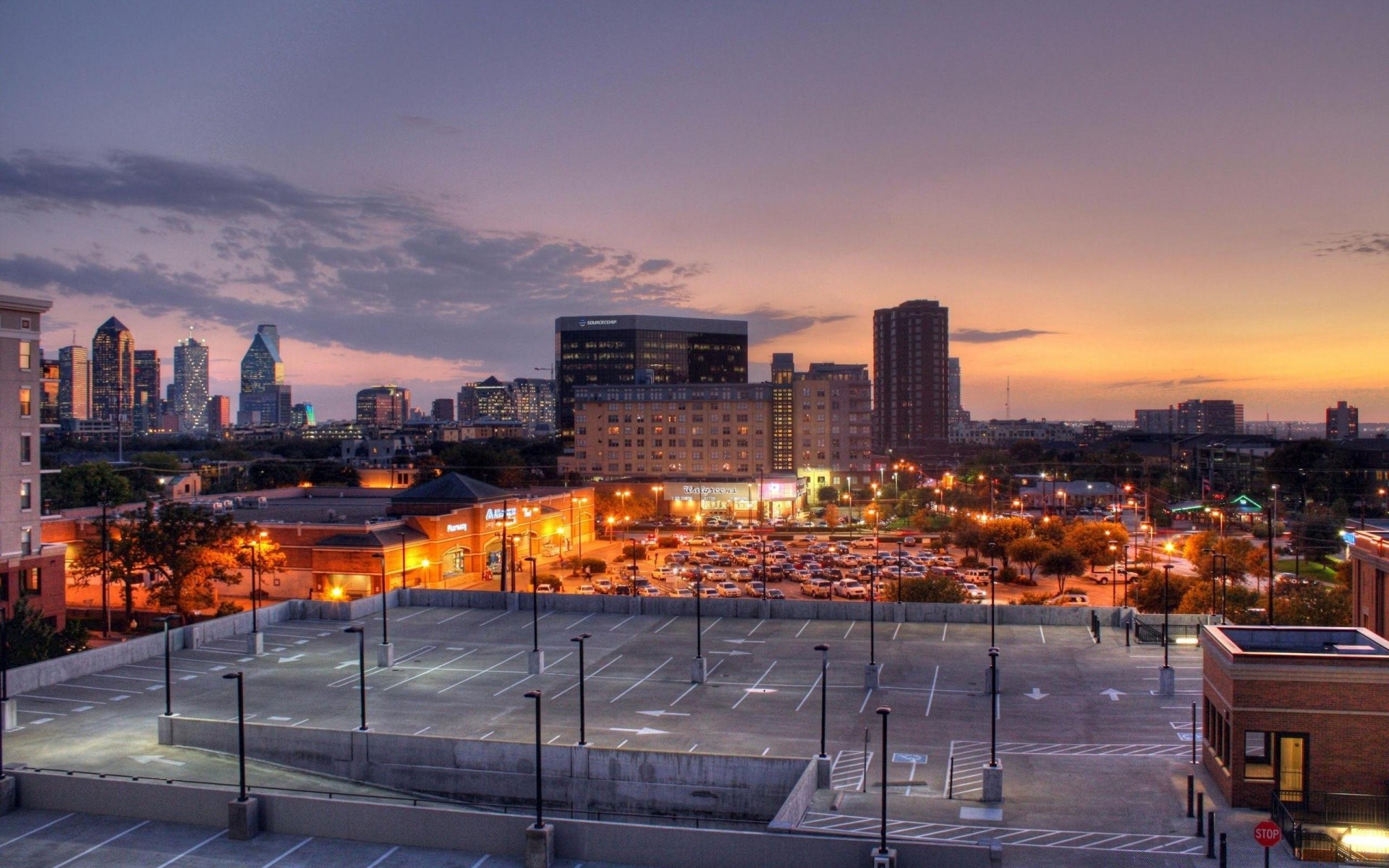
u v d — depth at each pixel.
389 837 39.72
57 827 41.44
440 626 85.69
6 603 89.56
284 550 117.31
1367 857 36.09
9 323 91.19
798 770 45.50
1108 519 179.38
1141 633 75.38
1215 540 131.50
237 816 40.16
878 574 128.00
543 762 48.06
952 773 47.72
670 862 36.88
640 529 196.12
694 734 55.00
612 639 79.50
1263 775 41.84
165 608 107.31
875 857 34.28
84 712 60.94
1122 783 45.59
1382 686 40.41
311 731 51.72
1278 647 45.16
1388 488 197.75
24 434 93.12
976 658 71.06
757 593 117.31
